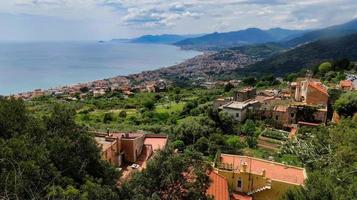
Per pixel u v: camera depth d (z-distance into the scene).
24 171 19.20
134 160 42.97
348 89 94.94
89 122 88.25
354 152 40.41
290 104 82.94
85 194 20.00
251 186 39.41
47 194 18.59
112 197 20.84
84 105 127.31
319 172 37.66
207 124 73.56
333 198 26.23
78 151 25.23
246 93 91.94
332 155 45.31
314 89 84.25
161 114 98.88
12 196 16.73
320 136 53.72
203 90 165.50
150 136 53.88
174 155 24.73
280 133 69.94
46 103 129.00
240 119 79.25
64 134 26.25
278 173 40.50
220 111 79.25
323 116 78.25
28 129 25.14
